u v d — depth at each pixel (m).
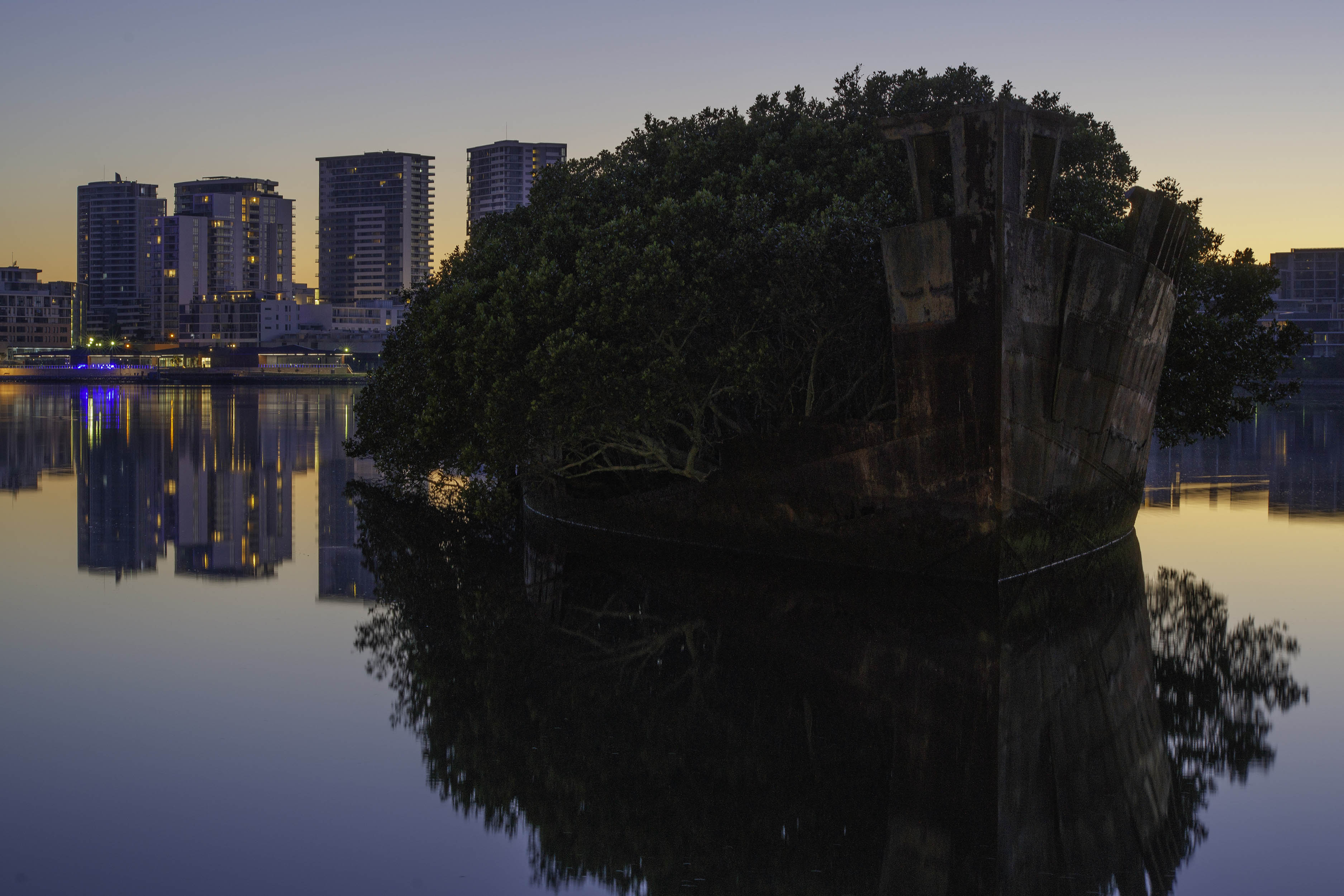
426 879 10.17
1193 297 32.06
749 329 25.81
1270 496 38.22
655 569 25.19
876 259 24.44
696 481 28.31
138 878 10.16
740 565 25.62
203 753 13.36
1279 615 20.09
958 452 22.67
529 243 30.55
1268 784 12.16
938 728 14.12
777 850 10.75
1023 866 10.36
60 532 31.30
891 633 18.98
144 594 22.75
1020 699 15.29
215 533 31.39
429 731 14.13
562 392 24.80
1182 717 14.45
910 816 11.48
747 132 31.86
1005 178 21.08
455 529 32.47
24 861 10.50
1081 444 24.95
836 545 25.39
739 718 14.59
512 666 17.19
